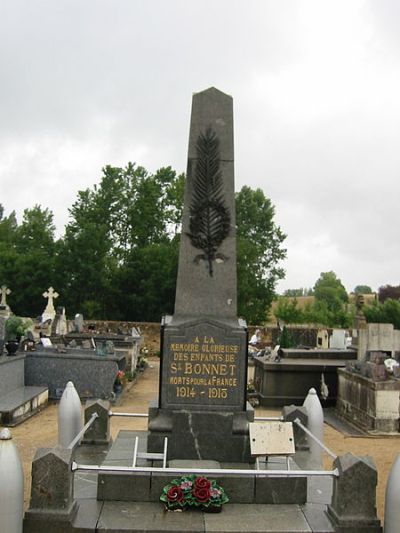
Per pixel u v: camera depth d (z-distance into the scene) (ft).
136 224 173.78
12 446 16.69
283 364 52.75
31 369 51.90
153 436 23.02
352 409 46.01
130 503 19.34
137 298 153.17
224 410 23.34
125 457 22.93
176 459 22.71
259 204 182.91
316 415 27.32
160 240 175.01
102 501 19.45
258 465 21.49
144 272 155.84
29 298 160.86
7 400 43.19
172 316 24.47
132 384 65.67
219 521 18.01
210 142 24.84
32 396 45.21
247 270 160.04
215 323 23.50
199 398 23.36
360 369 45.96
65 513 17.20
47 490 17.37
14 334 55.36
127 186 179.42
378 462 32.71
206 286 24.40
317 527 17.72
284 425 21.18
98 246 158.40
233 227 24.66
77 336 82.99
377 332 56.70
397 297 211.82
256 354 71.56
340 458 18.22
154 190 174.29
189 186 24.77
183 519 18.08
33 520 17.07
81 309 155.33
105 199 176.35
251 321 166.09
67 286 159.22
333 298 240.12
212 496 18.76
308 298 250.57
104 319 157.38
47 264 160.25
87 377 51.93
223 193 24.71
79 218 167.43
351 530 17.42
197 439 23.00
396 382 41.04
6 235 199.72
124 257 170.91
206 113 24.95
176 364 23.40
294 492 19.85
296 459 25.66
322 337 92.17
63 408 26.66
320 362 54.44
